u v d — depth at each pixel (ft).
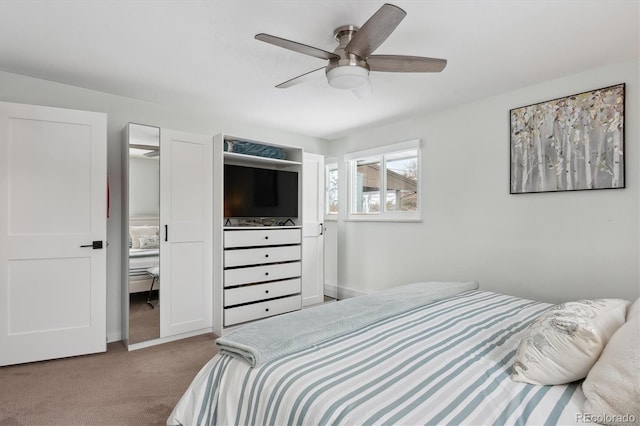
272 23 6.65
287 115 12.64
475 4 6.01
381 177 14.30
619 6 6.07
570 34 7.04
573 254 9.06
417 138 12.76
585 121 8.79
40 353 8.68
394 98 10.87
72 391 7.24
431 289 7.81
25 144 8.63
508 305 6.84
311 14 6.33
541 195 9.64
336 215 16.20
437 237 12.14
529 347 3.88
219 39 7.30
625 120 8.21
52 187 8.87
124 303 10.23
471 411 3.23
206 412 4.47
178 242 10.62
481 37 7.14
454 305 6.82
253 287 11.75
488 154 10.75
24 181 8.59
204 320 11.16
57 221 8.92
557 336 3.75
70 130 9.11
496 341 4.90
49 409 6.54
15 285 8.47
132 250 9.93
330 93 10.44
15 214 8.50
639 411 2.92
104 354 9.35
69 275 9.03
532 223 9.82
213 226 11.41
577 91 8.96
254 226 12.28
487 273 10.77
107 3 6.07
